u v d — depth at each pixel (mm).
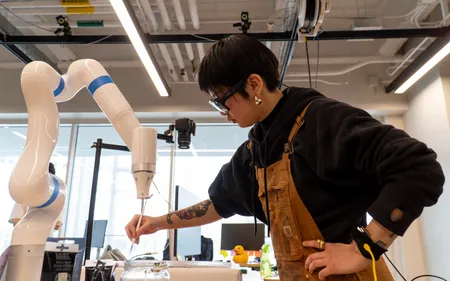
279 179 901
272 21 2939
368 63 3922
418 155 674
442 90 3428
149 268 850
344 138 770
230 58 906
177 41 2980
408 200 650
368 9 3412
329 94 4129
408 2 3186
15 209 1926
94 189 1901
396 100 4098
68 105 4238
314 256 765
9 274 758
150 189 875
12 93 4285
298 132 890
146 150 867
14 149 4703
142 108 4195
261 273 2600
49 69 858
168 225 1222
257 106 953
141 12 2809
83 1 2826
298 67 4180
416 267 3787
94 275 1216
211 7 3330
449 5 3016
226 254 3889
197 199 2604
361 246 710
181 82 4191
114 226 4281
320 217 843
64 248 1095
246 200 1147
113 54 4180
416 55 3562
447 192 3334
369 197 825
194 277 1133
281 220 883
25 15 3162
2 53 4129
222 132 4785
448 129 3336
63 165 4453
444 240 3391
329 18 3504
